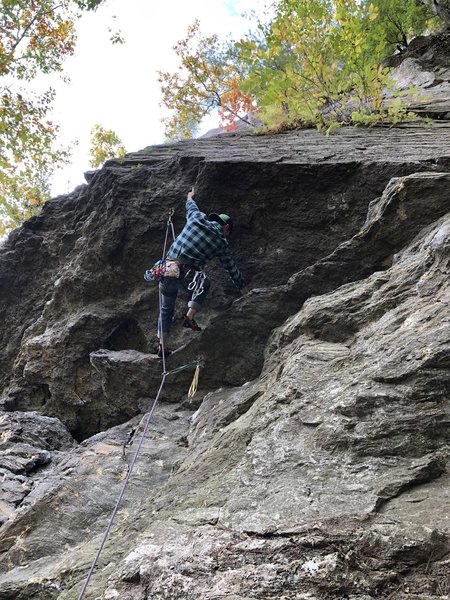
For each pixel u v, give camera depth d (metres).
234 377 5.98
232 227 6.02
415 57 13.27
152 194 7.03
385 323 4.18
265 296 5.88
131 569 2.93
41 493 5.45
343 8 7.94
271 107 8.61
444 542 2.50
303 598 2.41
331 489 3.05
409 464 3.07
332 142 7.52
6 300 9.11
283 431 3.70
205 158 6.77
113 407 6.99
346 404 3.53
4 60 14.13
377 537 2.57
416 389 3.38
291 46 8.46
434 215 5.18
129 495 4.84
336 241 6.23
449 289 3.97
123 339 7.40
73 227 8.77
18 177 15.93
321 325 4.68
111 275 7.30
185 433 5.59
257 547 2.73
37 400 8.10
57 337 7.50
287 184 6.34
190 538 3.02
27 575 4.04
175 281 5.62
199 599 2.55
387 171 6.02
